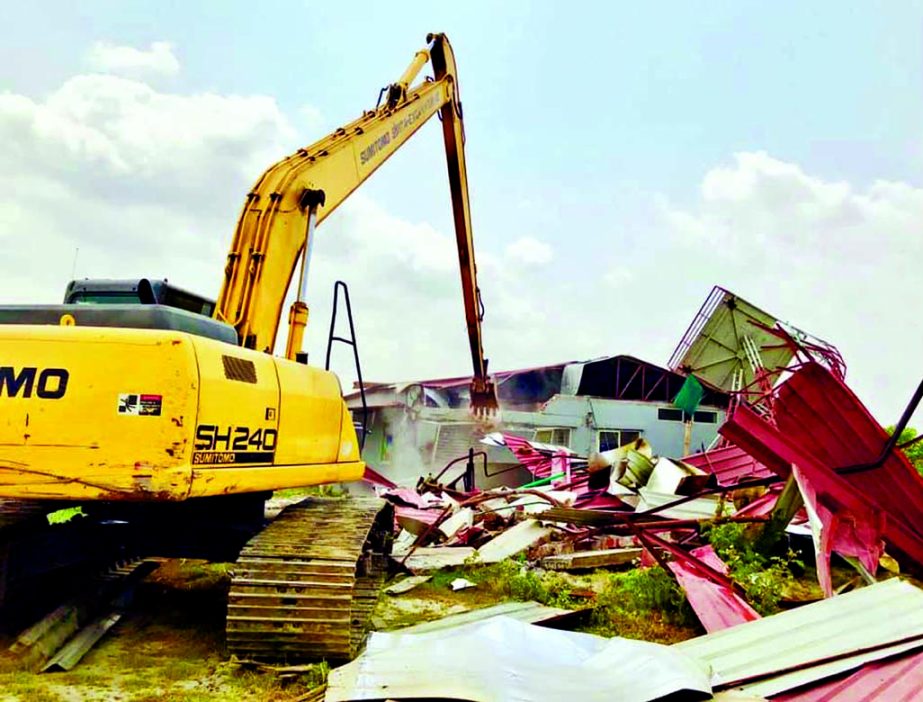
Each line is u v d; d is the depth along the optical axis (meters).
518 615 6.38
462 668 3.95
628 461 12.10
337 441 7.01
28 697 4.39
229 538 6.41
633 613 6.87
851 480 6.88
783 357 14.74
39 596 6.15
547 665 4.07
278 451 5.75
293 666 4.95
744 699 3.75
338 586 5.10
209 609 6.64
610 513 8.38
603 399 25.59
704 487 10.98
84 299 6.29
